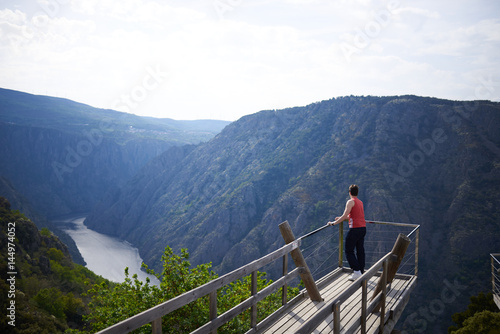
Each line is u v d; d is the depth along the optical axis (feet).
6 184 477.77
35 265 179.52
